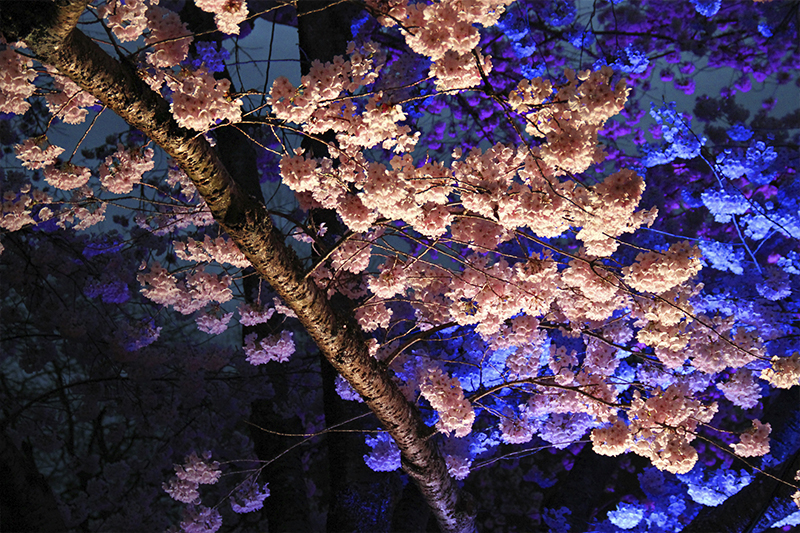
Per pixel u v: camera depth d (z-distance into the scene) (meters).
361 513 5.79
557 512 6.70
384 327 4.32
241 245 3.22
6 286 7.41
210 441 8.03
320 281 4.47
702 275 7.75
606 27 8.69
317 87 2.48
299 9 7.11
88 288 6.04
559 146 2.24
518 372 4.55
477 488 10.10
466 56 2.24
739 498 5.99
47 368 9.25
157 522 6.94
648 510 7.76
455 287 3.57
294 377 7.93
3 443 4.80
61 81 2.96
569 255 2.95
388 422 4.22
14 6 2.13
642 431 3.38
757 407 8.38
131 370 7.10
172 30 2.58
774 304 6.44
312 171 2.81
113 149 7.14
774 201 7.66
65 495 9.54
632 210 2.45
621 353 5.42
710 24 8.37
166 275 4.07
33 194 3.49
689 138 7.21
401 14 2.42
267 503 6.44
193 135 2.74
